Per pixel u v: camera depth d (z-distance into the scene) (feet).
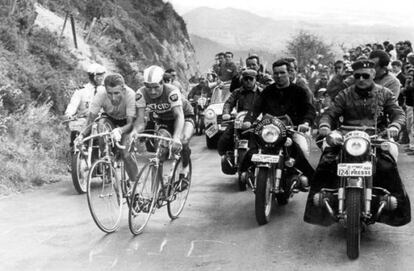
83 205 26.55
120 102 24.67
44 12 63.36
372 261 17.98
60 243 20.51
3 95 36.19
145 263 18.31
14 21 47.34
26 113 37.63
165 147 22.09
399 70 43.65
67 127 40.93
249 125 24.29
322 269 17.42
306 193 27.58
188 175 24.14
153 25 106.93
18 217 24.41
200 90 64.49
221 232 21.65
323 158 19.65
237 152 29.22
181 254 19.12
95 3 80.38
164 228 22.30
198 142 53.11
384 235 20.66
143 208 21.40
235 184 30.91
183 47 120.88
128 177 23.07
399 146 41.73
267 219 22.58
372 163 18.43
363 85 19.75
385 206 18.72
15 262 18.62
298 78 30.22
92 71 31.58
